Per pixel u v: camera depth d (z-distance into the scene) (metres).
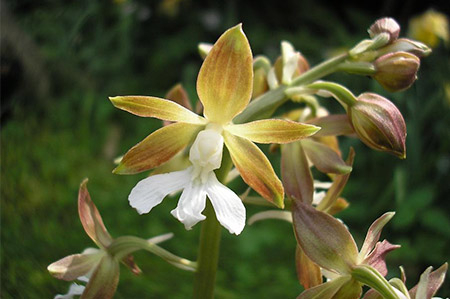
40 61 0.43
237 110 0.12
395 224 0.38
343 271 0.13
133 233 0.35
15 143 0.39
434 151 0.42
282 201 0.12
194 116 0.12
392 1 0.57
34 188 0.36
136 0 0.58
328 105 0.47
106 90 0.52
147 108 0.12
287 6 0.59
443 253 0.36
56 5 0.49
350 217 0.39
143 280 0.31
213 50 0.12
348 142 0.44
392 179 0.41
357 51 0.14
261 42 0.56
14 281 0.27
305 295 0.13
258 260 0.34
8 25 0.38
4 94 0.38
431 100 0.42
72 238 0.33
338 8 0.61
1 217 0.32
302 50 0.55
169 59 0.58
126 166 0.12
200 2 0.61
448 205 0.40
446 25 0.44
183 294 0.30
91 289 0.14
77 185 0.39
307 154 0.14
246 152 0.12
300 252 0.14
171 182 0.12
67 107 0.47
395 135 0.13
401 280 0.13
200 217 0.12
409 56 0.13
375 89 0.44
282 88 0.14
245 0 0.60
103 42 0.53
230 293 0.31
